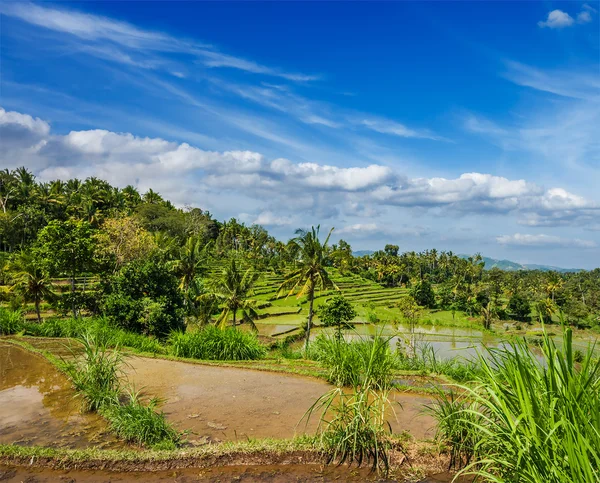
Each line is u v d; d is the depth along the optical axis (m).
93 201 68.19
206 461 6.45
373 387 9.78
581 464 3.03
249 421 8.11
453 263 121.06
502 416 4.02
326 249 30.12
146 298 23.23
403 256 132.75
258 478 6.10
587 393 3.53
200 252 39.50
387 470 6.31
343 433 6.62
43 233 27.16
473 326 60.84
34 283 31.25
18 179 65.88
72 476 6.12
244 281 32.25
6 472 6.18
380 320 58.31
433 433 7.52
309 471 6.31
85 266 28.06
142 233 38.97
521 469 3.61
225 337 14.74
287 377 11.54
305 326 41.62
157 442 6.95
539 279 103.75
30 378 11.17
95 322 17.64
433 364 13.35
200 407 8.91
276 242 103.75
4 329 18.23
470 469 6.21
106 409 8.14
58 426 7.80
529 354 4.18
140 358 13.64
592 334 53.91
